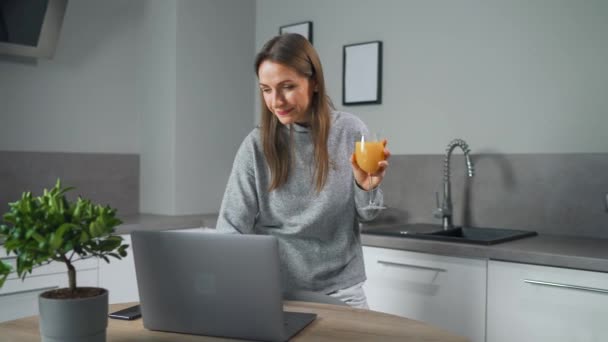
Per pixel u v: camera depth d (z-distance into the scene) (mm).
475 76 2762
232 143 3574
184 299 1196
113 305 1512
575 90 2477
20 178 2869
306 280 1703
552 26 2537
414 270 2281
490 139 2717
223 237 1139
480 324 2107
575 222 2465
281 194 1709
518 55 2633
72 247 999
